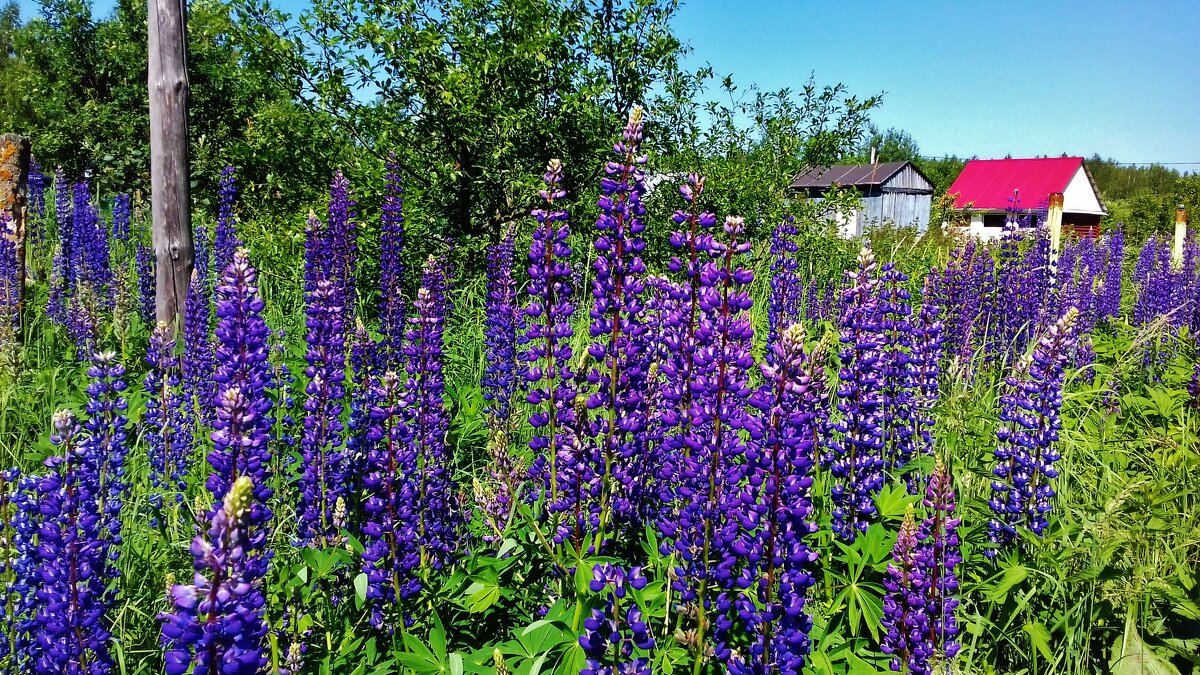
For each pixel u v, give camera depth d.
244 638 2.00
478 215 10.85
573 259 8.44
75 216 9.45
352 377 5.41
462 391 6.12
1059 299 8.87
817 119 12.37
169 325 6.95
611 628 2.62
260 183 11.87
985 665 3.50
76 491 2.84
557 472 3.40
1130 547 4.12
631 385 3.43
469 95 9.77
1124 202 63.69
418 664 2.81
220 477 2.85
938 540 3.13
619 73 10.66
